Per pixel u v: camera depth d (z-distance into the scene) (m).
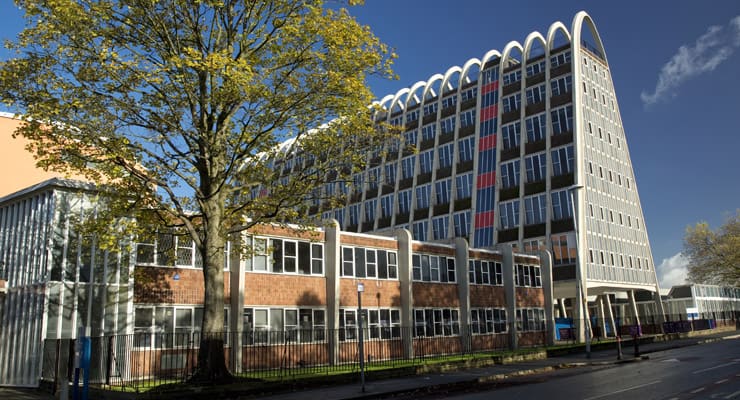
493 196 57.94
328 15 18.98
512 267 41.75
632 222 60.53
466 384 20.09
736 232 69.81
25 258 22.91
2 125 32.22
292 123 19.47
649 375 19.48
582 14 58.88
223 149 18.41
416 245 35.56
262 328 26.91
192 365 21.14
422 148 67.12
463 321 37.22
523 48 60.56
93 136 16.98
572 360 29.14
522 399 14.49
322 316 29.58
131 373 21.08
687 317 60.34
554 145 54.78
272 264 27.92
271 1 19.38
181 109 18.77
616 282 54.50
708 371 19.66
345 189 72.50
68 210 22.14
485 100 62.38
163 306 24.08
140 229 18.19
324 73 18.66
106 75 17.19
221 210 19.52
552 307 44.59
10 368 22.09
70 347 19.97
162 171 18.50
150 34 18.70
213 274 18.78
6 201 24.58
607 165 58.12
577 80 55.38
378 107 20.45
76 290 21.64
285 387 18.83
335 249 30.25
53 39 16.88
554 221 52.72
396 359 30.53
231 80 16.83
